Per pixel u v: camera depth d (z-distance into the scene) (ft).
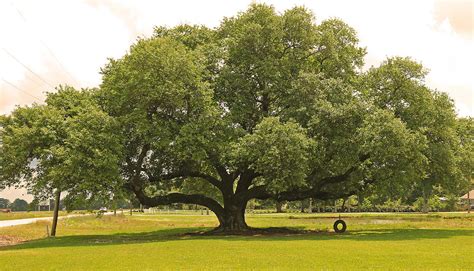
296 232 119.24
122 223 189.88
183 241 93.25
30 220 219.41
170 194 121.70
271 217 247.91
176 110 106.73
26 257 68.80
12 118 105.29
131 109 106.22
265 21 117.39
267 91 116.88
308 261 59.47
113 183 95.66
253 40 114.83
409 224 150.82
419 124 114.83
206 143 101.40
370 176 118.42
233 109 112.78
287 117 110.83
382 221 180.24
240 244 83.76
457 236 98.63
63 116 104.58
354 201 356.38
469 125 133.59
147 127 98.99
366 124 104.42
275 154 94.68
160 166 118.62
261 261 59.93
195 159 100.83
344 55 124.98
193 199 124.16
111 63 119.34
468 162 121.60
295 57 120.16
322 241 88.74
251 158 100.48
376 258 61.93
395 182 119.24
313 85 110.11
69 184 97.19
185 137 99.40
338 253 67.82
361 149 105.40
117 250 76.69
